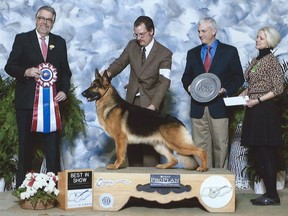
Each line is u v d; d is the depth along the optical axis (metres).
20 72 4.57
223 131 4.75
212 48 4.85
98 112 4.38
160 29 5.84
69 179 4.23
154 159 4.71
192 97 4.73
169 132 4.23
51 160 4.79
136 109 4.37
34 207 4.24
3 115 5.16
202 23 4.77
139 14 5.85
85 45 5.87
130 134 4.30
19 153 4.69
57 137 4.84
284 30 5.86
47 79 4.67
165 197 4.11
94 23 5.87
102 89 4.32
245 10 5.85
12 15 5.86
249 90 4.47
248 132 4.39
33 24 5.87
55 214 4.08
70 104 5.43
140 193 4.12
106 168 4.36
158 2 5.84
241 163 5.34
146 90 4.64
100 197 4.16
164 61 4.61
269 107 4.34
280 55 5.87
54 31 5.86
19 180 4.67
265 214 4.07
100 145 5.89
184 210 4.23
